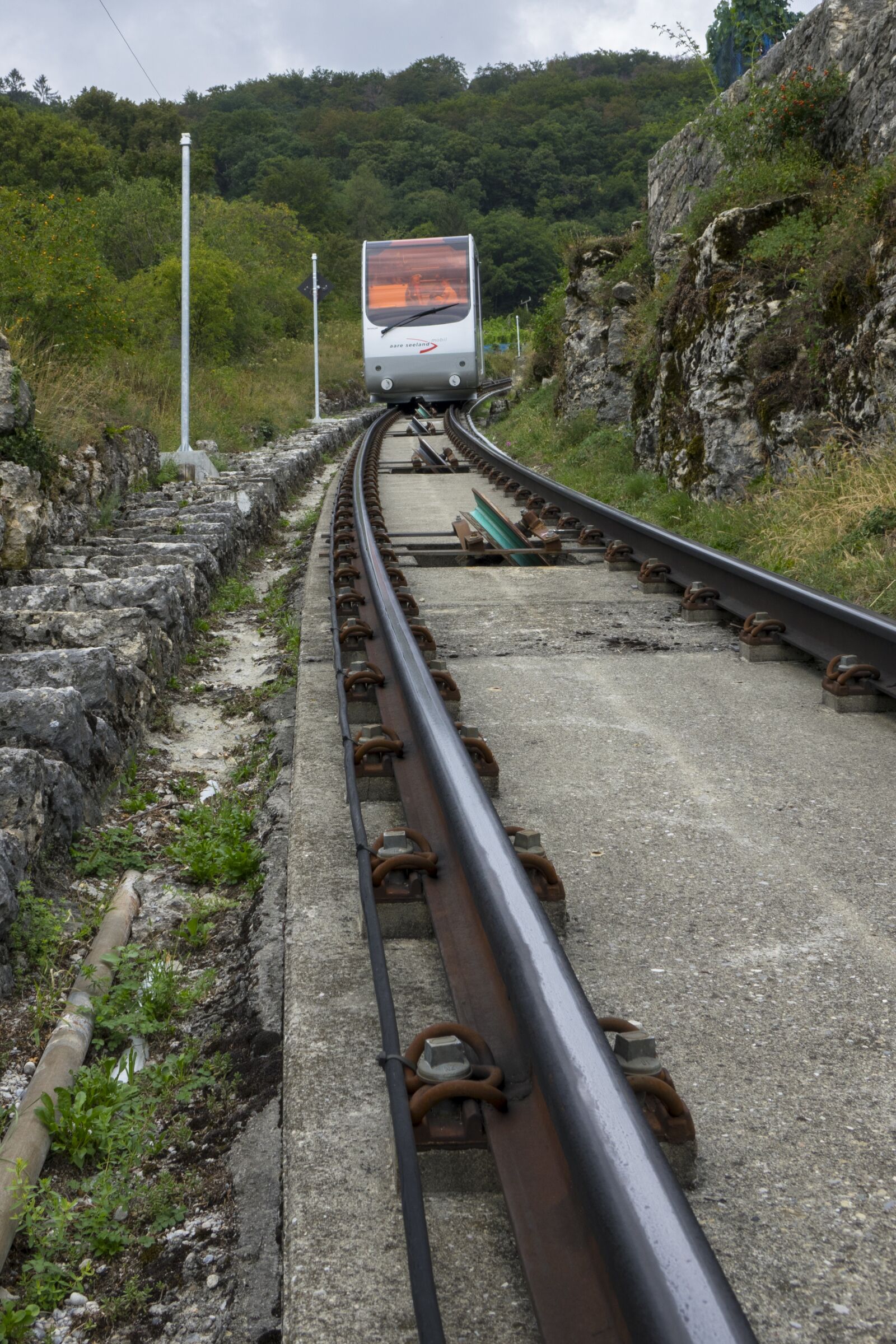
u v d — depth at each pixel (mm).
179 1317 2105
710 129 13609
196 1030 3102
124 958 3393
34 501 7812
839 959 2752
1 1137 2648
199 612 7996
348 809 3811
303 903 3131
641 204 157125
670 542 7613
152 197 41406
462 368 25109
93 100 98125
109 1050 3082
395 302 25328
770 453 9930
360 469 14891
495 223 133875
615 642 6273
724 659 5859
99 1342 2098
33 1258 2312
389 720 4320
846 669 4902
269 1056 2807
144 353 21375
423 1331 1490
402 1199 1754
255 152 141250
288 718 5484
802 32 13320
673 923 2963
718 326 10656
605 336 19938
